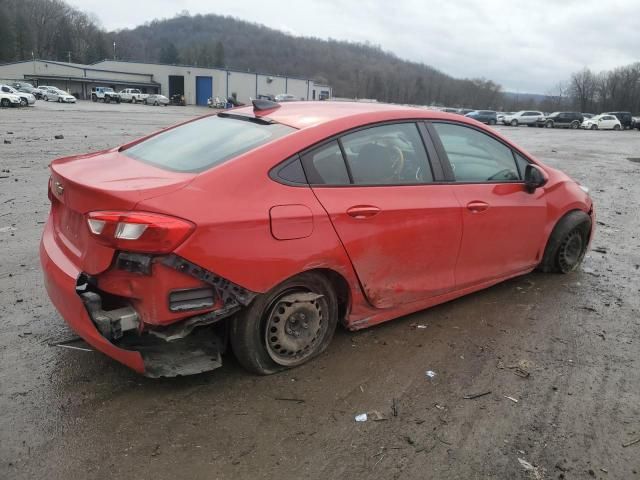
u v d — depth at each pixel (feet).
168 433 9.05
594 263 19.20
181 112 161.48
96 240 9.09
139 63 280.31
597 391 10.90
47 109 130.21
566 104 362.94
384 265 11.79
